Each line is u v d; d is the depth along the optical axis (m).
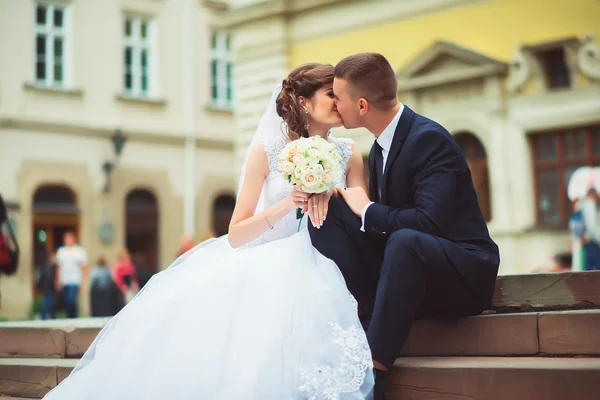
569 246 12.30
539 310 3.37
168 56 21.73
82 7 20.44
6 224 6.15
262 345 2.99
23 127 19.34
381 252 3.27
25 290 19.00
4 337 4.55
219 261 3.37
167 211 21.41
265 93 14.96
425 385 3.04
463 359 3.18
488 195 13.58
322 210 3.27
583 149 12.52
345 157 3.67
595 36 12.06
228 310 3.12
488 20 13.12
